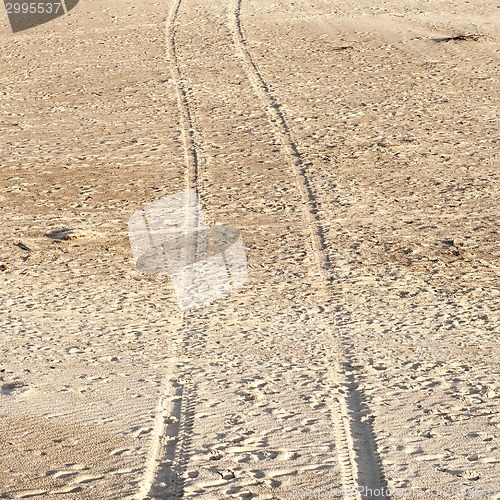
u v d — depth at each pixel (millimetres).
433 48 21703
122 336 8164
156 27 24641
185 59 21281
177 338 8109
